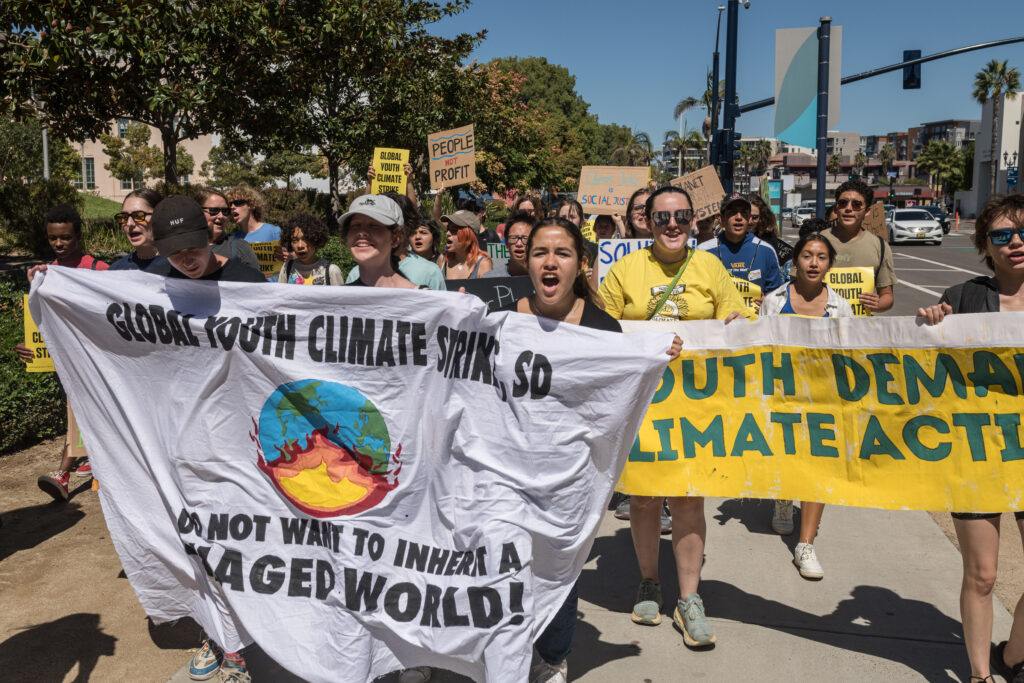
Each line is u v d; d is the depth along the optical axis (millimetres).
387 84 18453
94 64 10938
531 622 3010
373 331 3127
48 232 4957
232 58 12898
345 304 3121
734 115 17109
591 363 3055
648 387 3064
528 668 2988
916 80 19109
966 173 88750
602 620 4031
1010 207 3316
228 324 3182
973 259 27922
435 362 3127
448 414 3121
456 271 6676
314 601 3102
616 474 3152
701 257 4027
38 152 27688
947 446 3418
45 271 3268
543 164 27906
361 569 3090
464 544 3043
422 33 18703
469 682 3484
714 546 4934
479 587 2988
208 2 11930
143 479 3314
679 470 3701
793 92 12484
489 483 3070
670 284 3975
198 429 3217
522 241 5539
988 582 3295
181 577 3285
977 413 3379
